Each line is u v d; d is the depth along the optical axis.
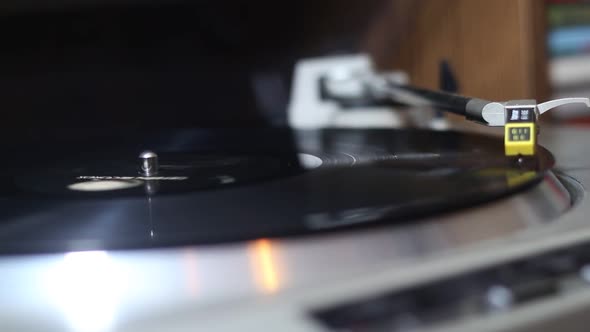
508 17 0.57
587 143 0.45
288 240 0.25
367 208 0.27
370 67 0.70
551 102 0.35
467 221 0.26
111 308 0.23
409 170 0.33
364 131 0.49
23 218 0.29
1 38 0.68
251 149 0.45
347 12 0.70
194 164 0.40
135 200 0.31
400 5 0.66
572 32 0.62
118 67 0.69
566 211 0.29
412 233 0.25
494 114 0.35
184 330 0.20
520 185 0.29
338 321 0.20
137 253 0.24
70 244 0.25
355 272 0.22
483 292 0.21
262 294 0.21
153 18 0.69
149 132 0.58
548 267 0.23
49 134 0.68
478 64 0.58
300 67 0.70
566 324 0.21
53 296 0.23
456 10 0.59
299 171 0.36
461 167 0.33
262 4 0.69
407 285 0.21
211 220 0.27
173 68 0.70
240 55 0.70
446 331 0.20
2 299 0.23
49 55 0.69
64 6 0.68
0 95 0.69
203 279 0.23
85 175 0.38
